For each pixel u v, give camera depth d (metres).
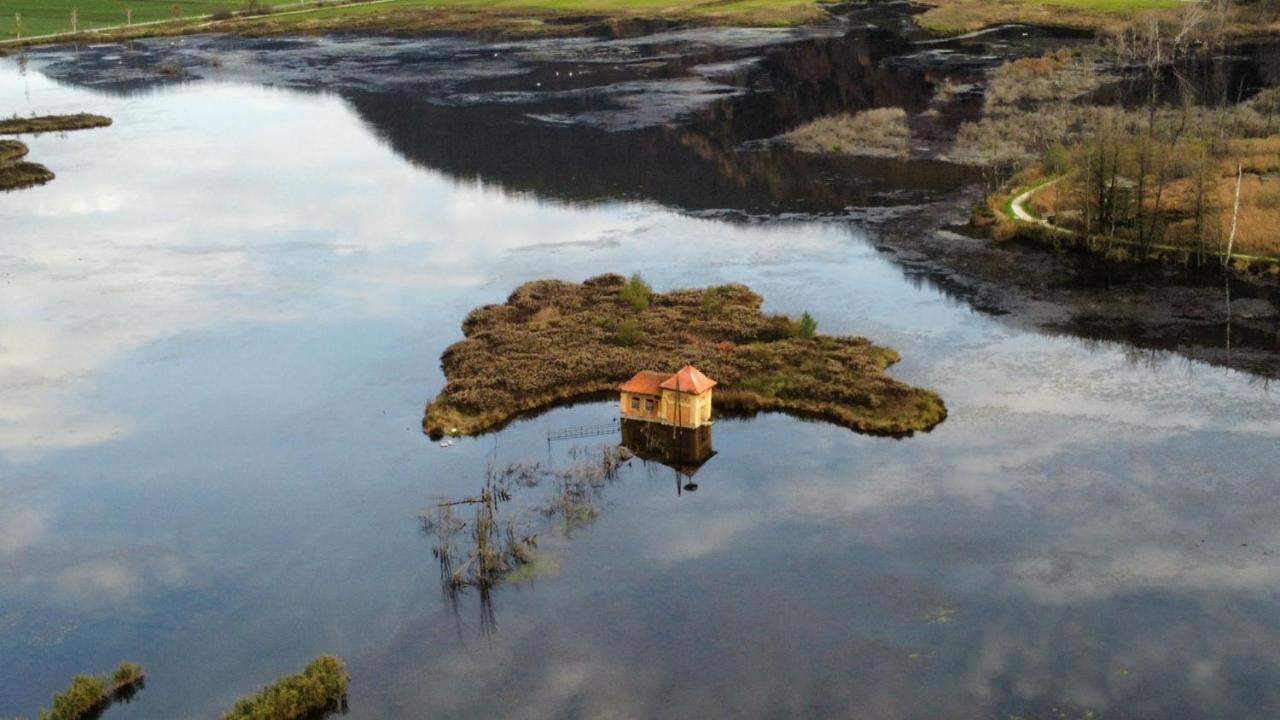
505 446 75.69
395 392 85.12
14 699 53.09
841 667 53.03
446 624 57.34
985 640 54.50
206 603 59.88
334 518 67.50
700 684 52.25
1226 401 77.88
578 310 100.69
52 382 88.88
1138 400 78.69
